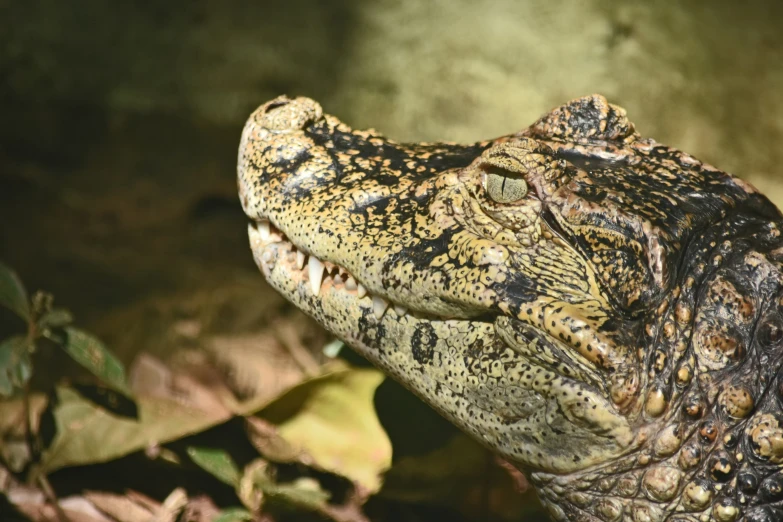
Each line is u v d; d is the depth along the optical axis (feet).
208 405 12.25
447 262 8.12
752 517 7.82
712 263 7.94
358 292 8.89
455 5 18.42
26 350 10.33
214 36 17.83
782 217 8.72
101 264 15.51
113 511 10.09
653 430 7.61
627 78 17.48
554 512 8.42
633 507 7.90
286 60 17.60
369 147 9.75
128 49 17.71
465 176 8.39
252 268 16.16
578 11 18.31
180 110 17.13
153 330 14.14
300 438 10.84
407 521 10.55
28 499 10.09
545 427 7.83
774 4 19.25
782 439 7.68
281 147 9.61
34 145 17.15
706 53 18.25
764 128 17.67
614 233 7.70
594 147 9.23
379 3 18.56
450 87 17.26
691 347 7.66
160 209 16.88
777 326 7.83
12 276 10.43
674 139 17.19
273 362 13.80
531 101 17.19
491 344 8.07
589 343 7.41
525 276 7.82
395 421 10.65
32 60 17.33
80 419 10.52
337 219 8.84
